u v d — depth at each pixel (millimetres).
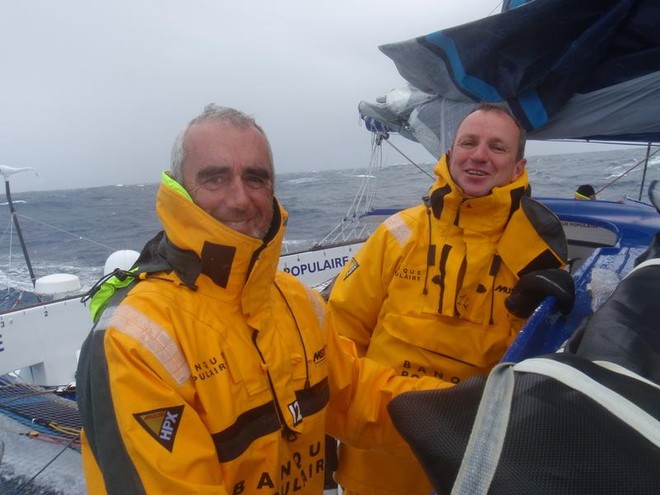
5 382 2467
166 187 741
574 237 2436
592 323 739
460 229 1242
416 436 657
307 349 897
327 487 1523
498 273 1219
